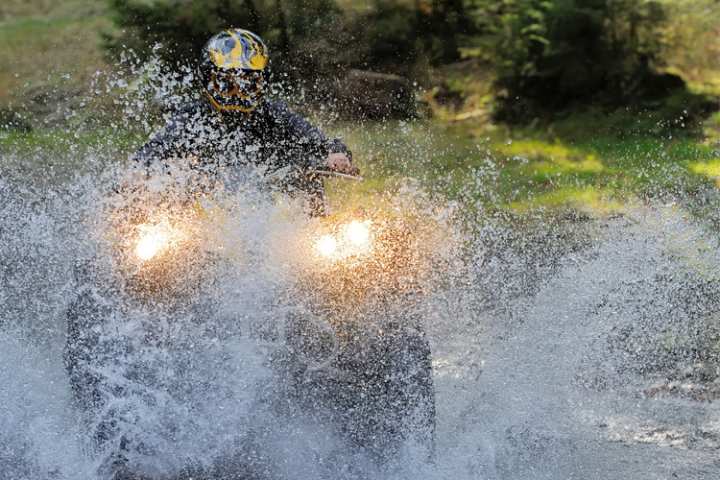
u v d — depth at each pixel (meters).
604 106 40.78
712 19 40.56
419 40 42.25
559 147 37.50
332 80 40.50
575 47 40.78
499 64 41.59
